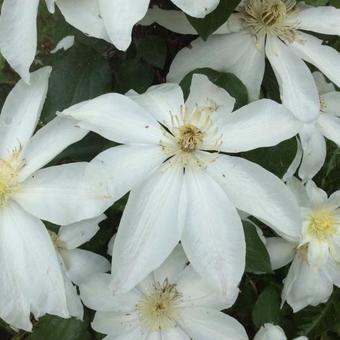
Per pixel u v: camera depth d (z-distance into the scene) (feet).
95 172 0.94
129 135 0.97
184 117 1.02
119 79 1.18
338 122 1.26
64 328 1.23
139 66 1.18
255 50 1.14
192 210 0.97
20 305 0.98
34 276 0.97
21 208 1.00
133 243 0.93
